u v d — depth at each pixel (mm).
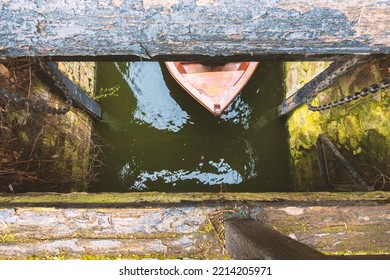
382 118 2605
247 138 4715
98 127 4551
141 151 4617
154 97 4664
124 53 1777
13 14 1405
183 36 1575
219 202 1913
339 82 3109
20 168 2979
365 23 1498
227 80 4027
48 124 3232
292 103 4129
